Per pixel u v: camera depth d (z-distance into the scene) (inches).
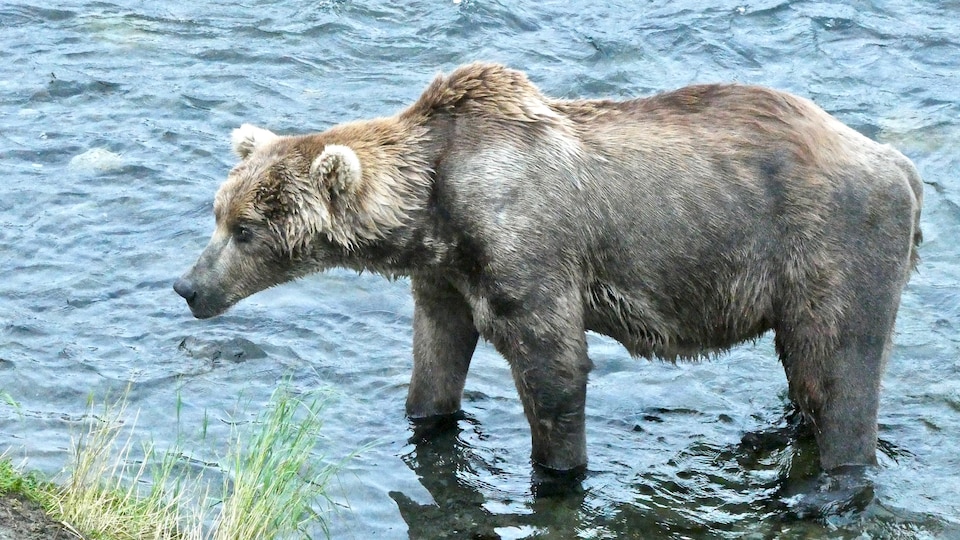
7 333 529.0
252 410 484.1
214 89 764.0
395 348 537.6
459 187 416.2
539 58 791.7
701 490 445.1
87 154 685.9
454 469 455.8
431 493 441.7
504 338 426.6
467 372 489.4
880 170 418.6
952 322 548.1
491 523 426.0
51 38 824.9
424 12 853.2
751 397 505.0
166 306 560.4
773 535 418.6
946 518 421.7
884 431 474.9
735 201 421.7
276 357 524.1
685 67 780.6
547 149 420.8
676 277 430.9
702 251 426.6
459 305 459.2
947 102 726.5
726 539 417.4
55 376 499.8
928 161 672.4
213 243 431.2
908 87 748.0
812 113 426.9
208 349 526.3
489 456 465.4
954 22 826.8
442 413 487.5
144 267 590.9
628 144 427.5
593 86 756.0
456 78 428.5
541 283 417.4
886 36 809.5
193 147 699.4
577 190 421.4
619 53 793.6
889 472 445.1
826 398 428.8
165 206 642.2
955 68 769.6
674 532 421.7
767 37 814.5
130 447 449.1
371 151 422.6
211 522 402.9
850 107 725.3
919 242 448.5
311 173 415.2
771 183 419.2
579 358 429.4
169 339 534.3
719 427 485.7
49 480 393.7
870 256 415.8
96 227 622.5
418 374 480.7
